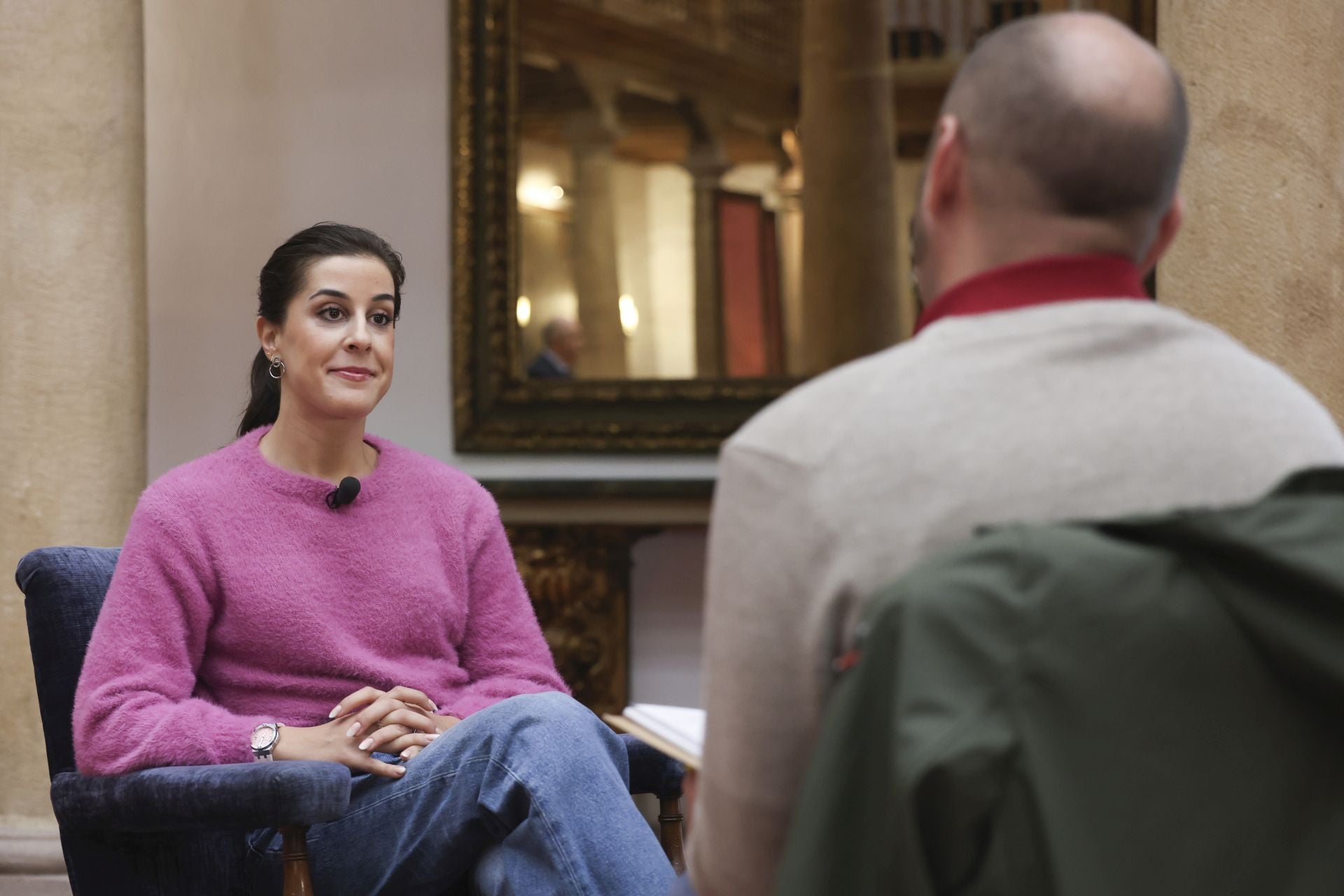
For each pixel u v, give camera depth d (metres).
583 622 5.16
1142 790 0.96
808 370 5.07
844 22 5.01
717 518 1.19
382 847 2.31
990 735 0.95
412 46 5.44
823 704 1.13
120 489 4.07
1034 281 1.19
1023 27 1.23
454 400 5.25
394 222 5.44
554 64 5.20
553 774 2.16
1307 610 0.97
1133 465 1.11
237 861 2.46
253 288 5.56
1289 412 1.16
